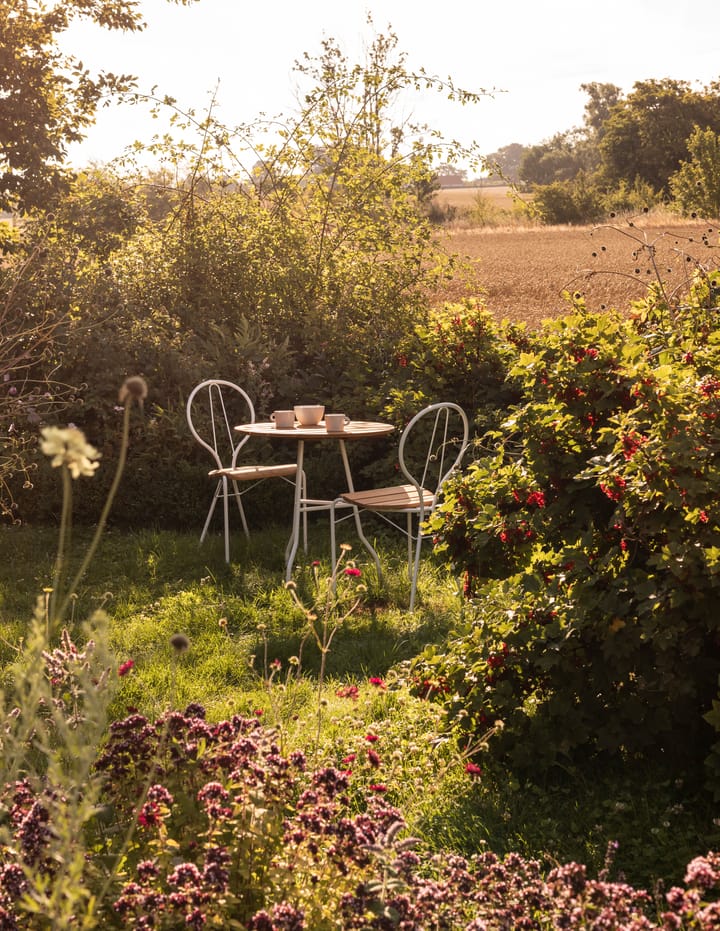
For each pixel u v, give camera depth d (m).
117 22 10.09
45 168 9.38
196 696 4.16
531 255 36.00
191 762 2.40
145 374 7.70
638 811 3.10
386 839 2.15
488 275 27.19
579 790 3.28
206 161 9.38
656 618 3.08
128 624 5.13
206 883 1.95
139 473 7.24
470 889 2.23
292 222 9.35
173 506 7.22
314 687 4.31
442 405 5.67
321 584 5.44
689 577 3.01
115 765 2.38
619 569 3.38
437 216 63.78
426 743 3.56
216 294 8.95
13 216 9.41
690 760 3.25
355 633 5.03
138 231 9.42
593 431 3.55
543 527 3.62
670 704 3.20
